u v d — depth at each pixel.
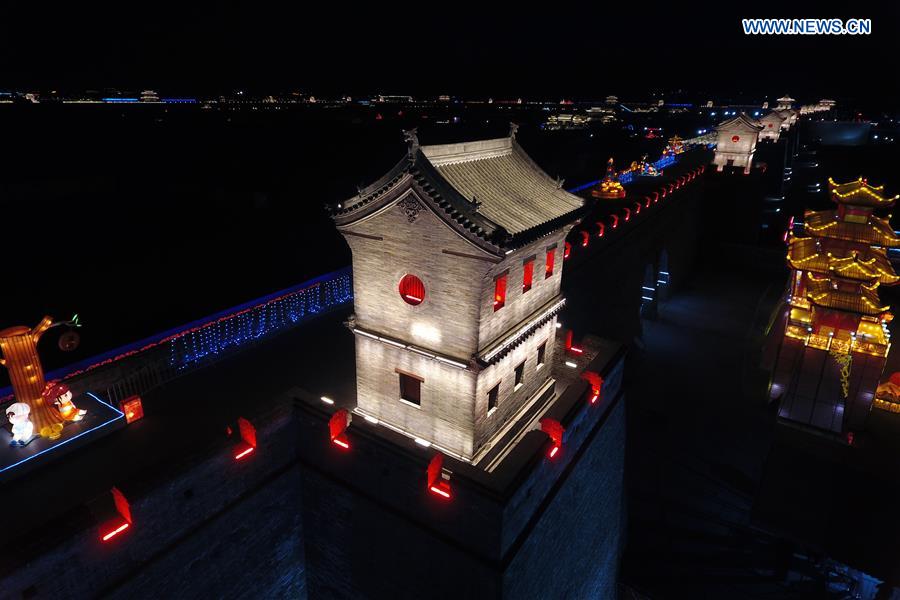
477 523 13.56
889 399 31.69
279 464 16.53
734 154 60.09
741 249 59.16
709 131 113.25
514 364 16.61
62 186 53.31
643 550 25.55
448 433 15.65
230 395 18.55
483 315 14.13
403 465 14.56
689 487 28.75
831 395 29.92
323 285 26.67
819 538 24.44
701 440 31.98
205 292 31.83
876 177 87.69
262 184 63.78
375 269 15.54
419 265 14.48
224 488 14.87
